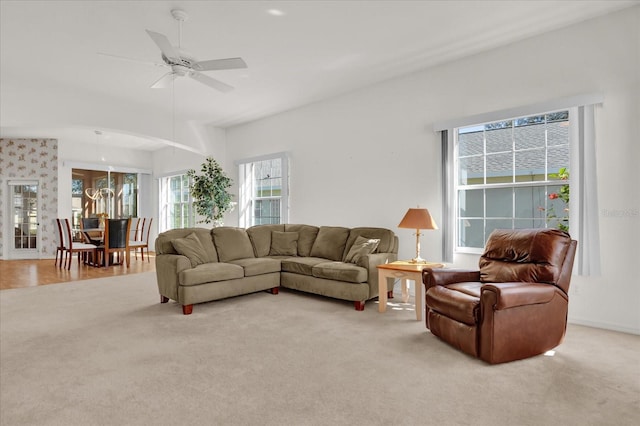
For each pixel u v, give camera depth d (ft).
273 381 7.59
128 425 6.02
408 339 10.13
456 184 14.92
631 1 10.63
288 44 13.16
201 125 24.21
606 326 11.14
